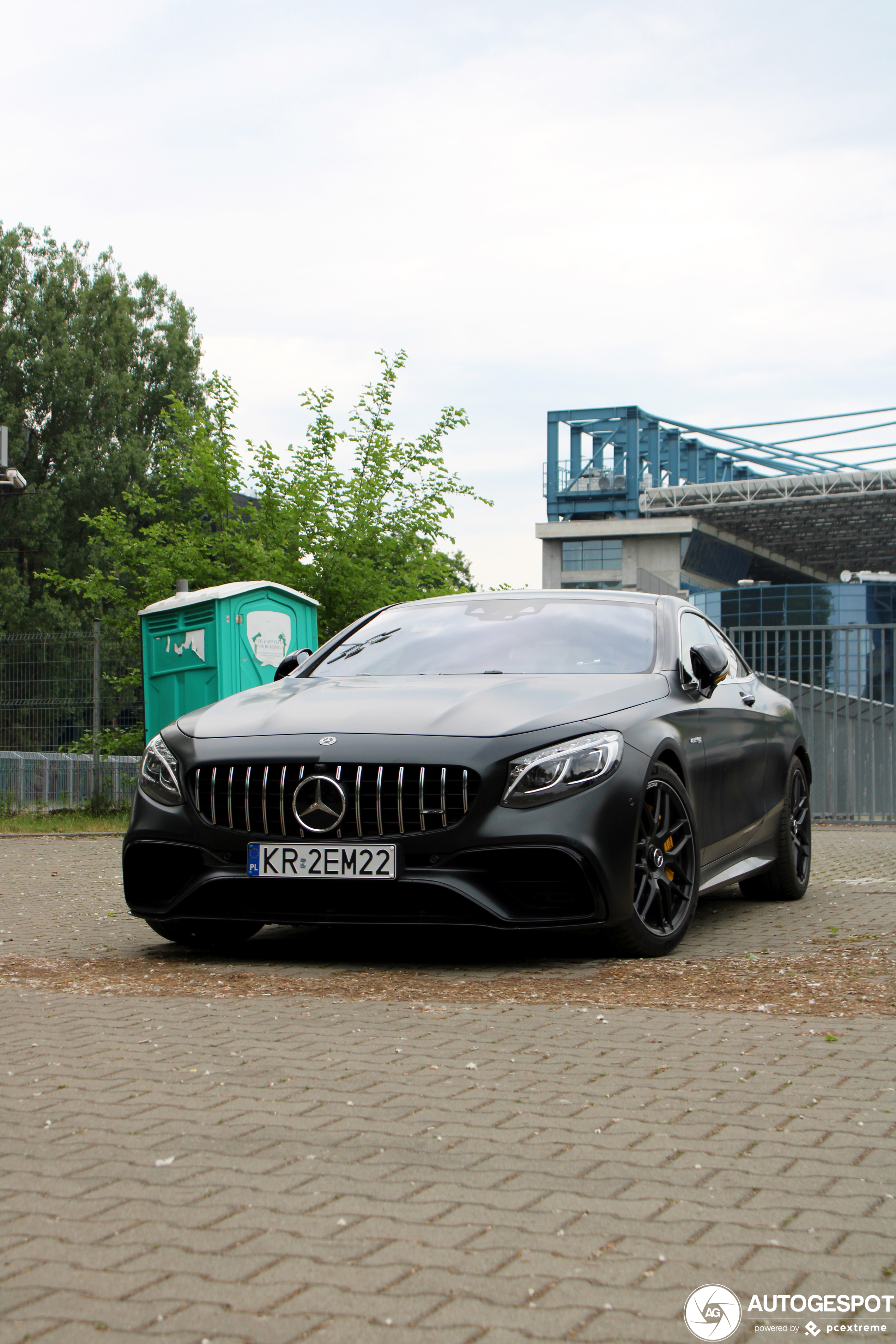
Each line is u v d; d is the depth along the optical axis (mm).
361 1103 2869
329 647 5941
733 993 4047
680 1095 2904
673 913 4891
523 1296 1912
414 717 4582
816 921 5859
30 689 13664
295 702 4953
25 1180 2391
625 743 4578
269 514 14305
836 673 12914
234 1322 1837
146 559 14352
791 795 6734
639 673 5273
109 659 13539
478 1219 2193
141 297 45938
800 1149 2537
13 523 40250
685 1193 2303
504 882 4320
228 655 10641
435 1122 2723
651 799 4734
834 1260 2025
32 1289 1939
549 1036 3480
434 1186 2348
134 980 4398
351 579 14062
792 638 13148
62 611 38312
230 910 4586
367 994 4070
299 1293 1924
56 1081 3072
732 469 95625
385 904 4398
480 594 6305
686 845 4953
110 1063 3238
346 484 14391
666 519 81188
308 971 4504
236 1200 2281
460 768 4336
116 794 13586
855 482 75562
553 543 84000
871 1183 2350
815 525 87812
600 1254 2053
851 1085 2977
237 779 4578
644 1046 3359
